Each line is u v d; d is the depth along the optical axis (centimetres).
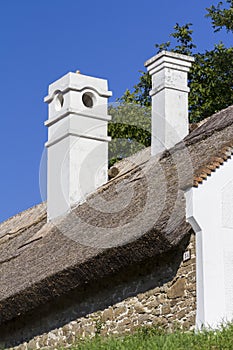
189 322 1731
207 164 1800
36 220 2434
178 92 2364
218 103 3262
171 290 1784
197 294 1711
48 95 2542
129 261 1819
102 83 2506
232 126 1997
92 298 1958
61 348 1680
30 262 2123
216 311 1692
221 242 1738
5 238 2491
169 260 1802
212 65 3341
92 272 1889
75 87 2475
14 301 2048
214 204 1755
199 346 1416
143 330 1788
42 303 2008
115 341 1568
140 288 1853
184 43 3447
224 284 1717
